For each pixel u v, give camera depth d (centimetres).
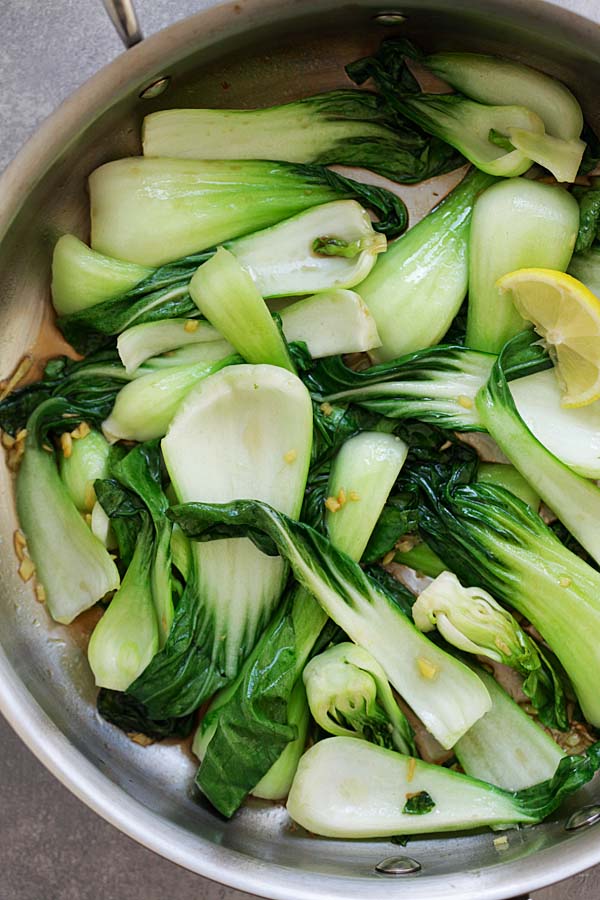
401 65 48
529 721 48
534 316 47
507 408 47
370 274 48
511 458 47
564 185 48
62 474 49
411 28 47
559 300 46
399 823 46
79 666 49
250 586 48
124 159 48
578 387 47
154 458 48
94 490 48
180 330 48
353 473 47
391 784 47
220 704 48
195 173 48
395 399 48
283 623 47
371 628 47
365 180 49
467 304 49
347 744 47
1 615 48
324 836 48
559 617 47
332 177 48
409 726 47
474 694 47
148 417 48
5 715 44
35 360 49
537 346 47
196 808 48
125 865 52
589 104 48
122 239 48
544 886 44
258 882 44
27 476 49
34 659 49
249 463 47
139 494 48
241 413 47
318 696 46
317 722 47
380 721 47
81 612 49
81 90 44
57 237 48
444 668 47
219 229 48
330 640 48
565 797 47
